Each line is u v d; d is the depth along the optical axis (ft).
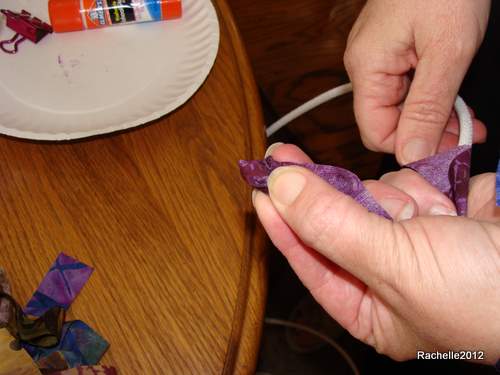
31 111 1.18
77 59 1.27
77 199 1.06
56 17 1.27
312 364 2.08
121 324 0.93
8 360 0.82
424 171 0.94
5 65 1.25
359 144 2.04
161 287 0.97
